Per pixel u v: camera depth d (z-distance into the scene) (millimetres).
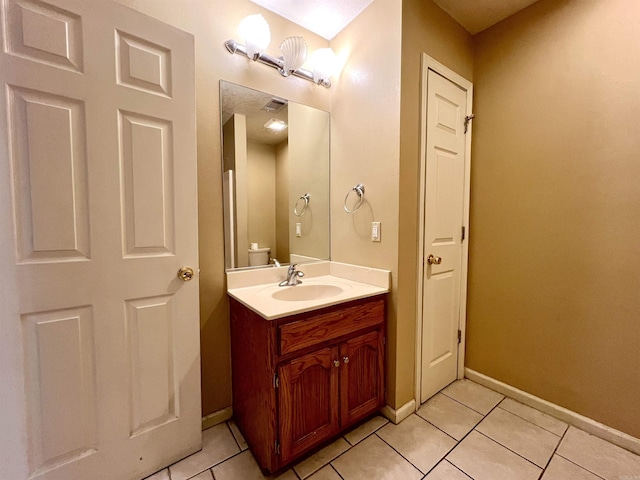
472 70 1878
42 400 981
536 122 1595
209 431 1479
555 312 1558
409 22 1467
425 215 1638
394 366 1532
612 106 1330
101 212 1056
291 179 1781
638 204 1274
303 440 1235
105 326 1084
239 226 1596
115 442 1124
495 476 1186
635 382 1303
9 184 907
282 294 1560
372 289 1522
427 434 1441
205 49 1439
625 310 1324
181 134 1223
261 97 1636
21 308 935
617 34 1307
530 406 1661
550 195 1556
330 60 1779
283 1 1581
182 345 1271
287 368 1176
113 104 1060
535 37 1585
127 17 1073
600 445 1354
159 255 1195
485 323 1879
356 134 1721
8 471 934
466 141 1871
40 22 923
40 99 938
